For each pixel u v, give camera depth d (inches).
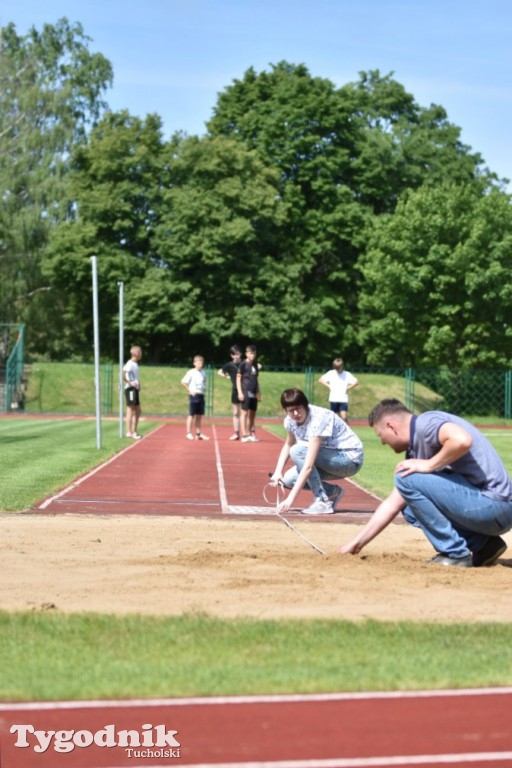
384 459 961.5
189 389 1283.2
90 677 218.1
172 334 2736.2
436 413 371.9
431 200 2389.3
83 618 269.6
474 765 175.3
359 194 2854.3
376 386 2293.3
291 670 224.5
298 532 475.8
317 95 2753.4
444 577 340.2
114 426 1606.8
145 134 2628.0
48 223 2736.2
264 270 2586.1
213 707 201.6
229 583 324.5
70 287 2652.6
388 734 188.2
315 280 2839.6
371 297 2539.4
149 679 216.5
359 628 262.5
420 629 262.5
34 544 411.5
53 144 2792.8
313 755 177.8
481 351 2394.2
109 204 2544.3
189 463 901.8
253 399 1256.2
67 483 688.4
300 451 551.5
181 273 2583.7
